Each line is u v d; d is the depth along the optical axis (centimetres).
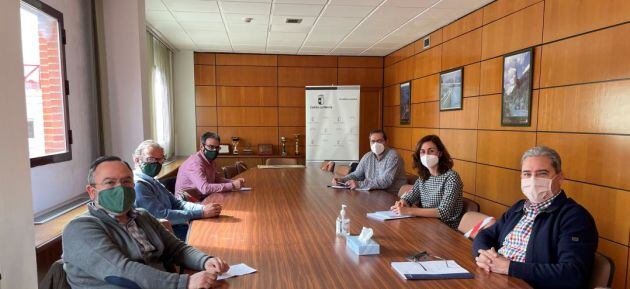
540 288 155
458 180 270
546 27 359
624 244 288
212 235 211
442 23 534
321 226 229
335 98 747
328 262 170
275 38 626
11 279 148
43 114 295
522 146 393
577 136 327
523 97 388
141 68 404
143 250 174
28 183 159
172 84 713
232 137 760
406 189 332
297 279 152
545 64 361
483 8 454
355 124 752
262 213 263
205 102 750
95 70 374
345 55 783
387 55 779
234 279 152
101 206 168
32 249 161
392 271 161
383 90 799
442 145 279
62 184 314
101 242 155
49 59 303
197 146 754
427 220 246
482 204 465
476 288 145
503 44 420
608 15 296
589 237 160
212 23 527
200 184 350
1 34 144
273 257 177
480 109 465
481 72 462
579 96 324
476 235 197
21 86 156
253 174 460
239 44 675
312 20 514
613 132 294
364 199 312
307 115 747
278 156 776
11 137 149
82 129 350
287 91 773
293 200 307
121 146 403
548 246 167
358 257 177
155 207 254
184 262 174
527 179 176
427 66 604
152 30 557
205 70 745
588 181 317
